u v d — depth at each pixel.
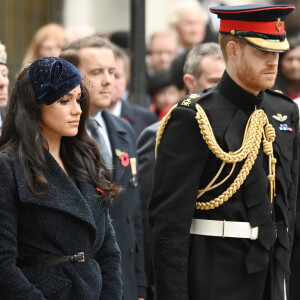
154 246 16.81
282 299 16.94
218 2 43.94
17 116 15.09
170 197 16.69
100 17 41.47
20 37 35.72
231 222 16.59
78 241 15.01
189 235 16.64
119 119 21.30
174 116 16.88
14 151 14.95
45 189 14.81
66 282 14.77
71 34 34.19
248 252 16.59
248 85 16.81
